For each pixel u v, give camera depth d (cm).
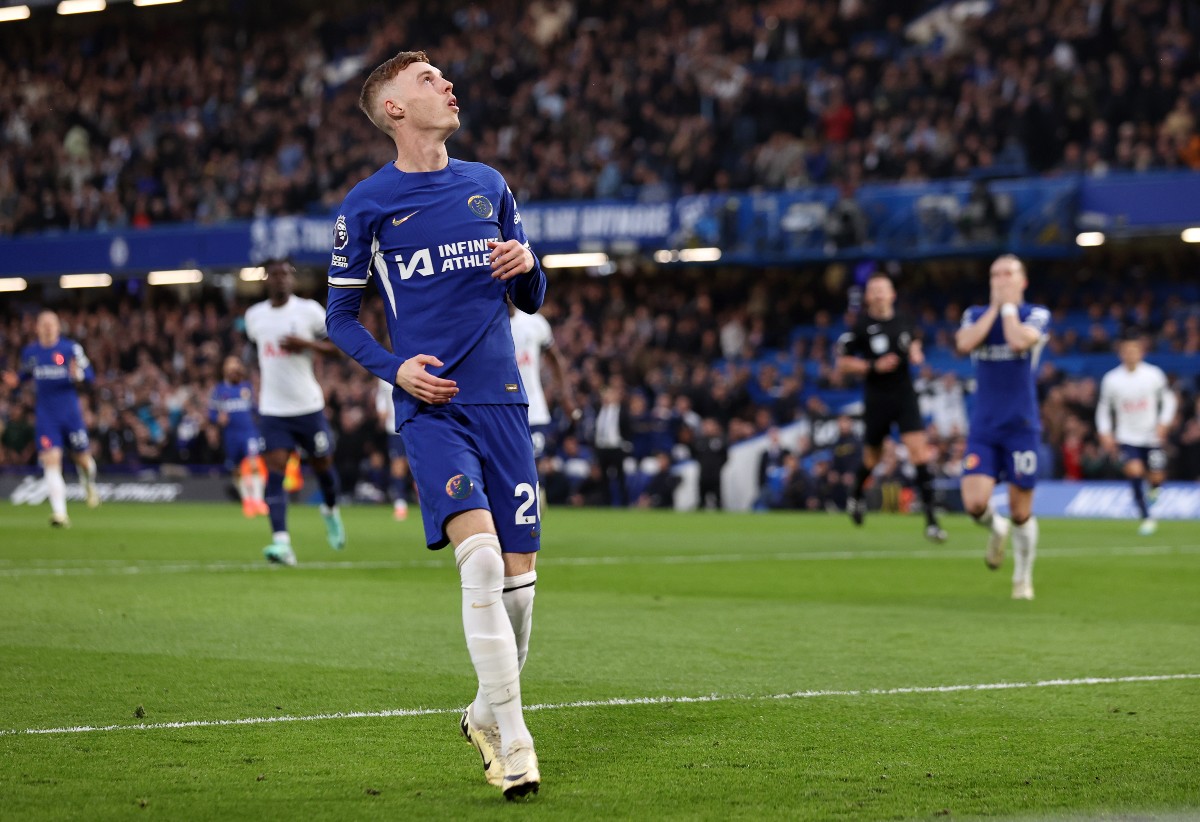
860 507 2505
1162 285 4103
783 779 702
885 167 4109
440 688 955
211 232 4697
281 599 1490
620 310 4434
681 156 4372
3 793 663
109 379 4909
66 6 5694
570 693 942
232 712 870
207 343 4794
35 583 1639
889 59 4466
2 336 5344
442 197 741
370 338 732
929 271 4353
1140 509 2684
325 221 4569
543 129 4688
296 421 1888
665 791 677
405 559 2009
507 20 5234
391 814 632
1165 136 3778
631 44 4869
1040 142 4022
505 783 658
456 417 720
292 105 5297
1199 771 719
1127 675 1022
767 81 4431
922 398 3644
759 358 4234
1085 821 621
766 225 4038
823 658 1100
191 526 2828
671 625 1302
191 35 5878
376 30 5544
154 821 618
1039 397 3588
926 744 784
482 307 733
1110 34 4184
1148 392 2677
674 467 3756
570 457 3897
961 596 1575
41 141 5528
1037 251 3809
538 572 1848
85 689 943
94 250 4869
